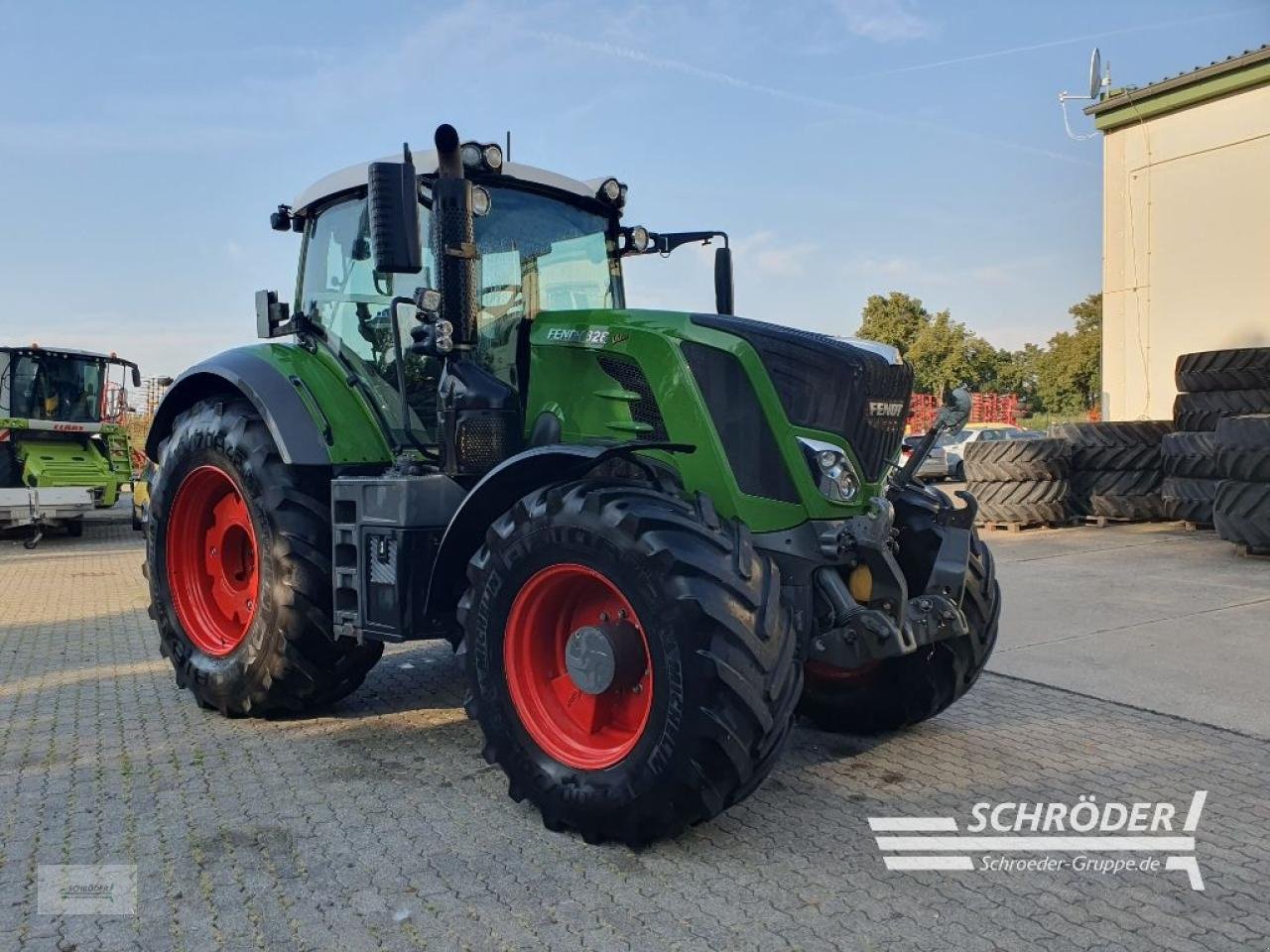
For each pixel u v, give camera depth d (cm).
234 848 317
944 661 409
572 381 385
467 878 295
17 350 1416
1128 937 262
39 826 335
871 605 344
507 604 339
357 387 461
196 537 501
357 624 407
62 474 1354
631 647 320
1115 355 1323
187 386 513
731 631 293
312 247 503
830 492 341
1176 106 1230
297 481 445
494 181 443
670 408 352
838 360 348
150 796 362
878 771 387
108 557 1167
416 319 432
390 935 262
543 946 257
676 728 295
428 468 418
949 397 416
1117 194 1309
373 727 448
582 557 319
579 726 337
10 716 467
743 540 312
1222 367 1022
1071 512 1123
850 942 258
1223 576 774
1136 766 389
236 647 460
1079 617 650
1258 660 536
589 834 318
